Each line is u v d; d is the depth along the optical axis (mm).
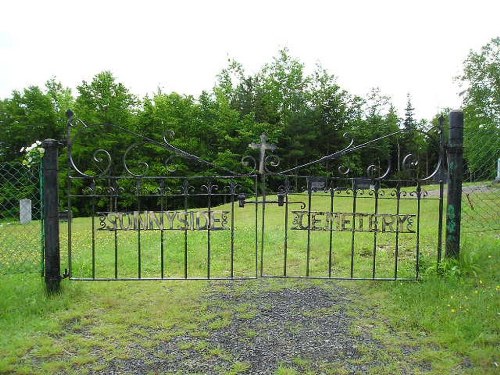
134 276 5266
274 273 5355
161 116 24672
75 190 20422
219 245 7117
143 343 3342
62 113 26672
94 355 3145
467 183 8781
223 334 3512
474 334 3293
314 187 4516
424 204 12227
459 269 4531
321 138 30328
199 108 26984
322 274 5207
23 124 26125
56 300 4160
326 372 2865
